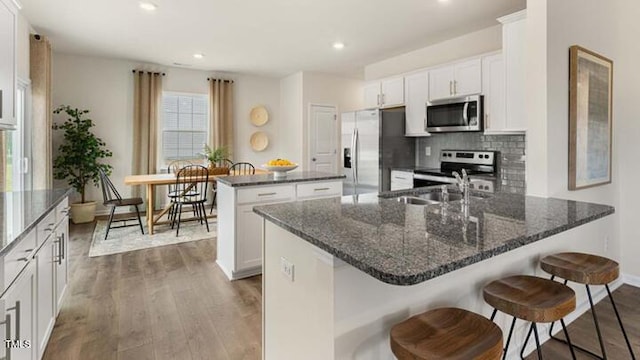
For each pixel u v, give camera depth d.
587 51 2.55
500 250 1.19
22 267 1.50
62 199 2.30
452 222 1.54
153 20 3.88
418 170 4.35
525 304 1.36
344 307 1.24
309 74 6.48
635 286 2.94
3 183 3.19
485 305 1.68
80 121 5.23
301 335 1.46
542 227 1.45
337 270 1.23
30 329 1.63
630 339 2.13
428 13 3.68
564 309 1.37
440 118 4.10
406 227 1.45
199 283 2.99
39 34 4.31
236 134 6.73
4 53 2.27
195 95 6.33
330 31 4.23
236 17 3.79
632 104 2.94
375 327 1.31
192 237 4.43
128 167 5.84
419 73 4.44
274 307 1.72
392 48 4.90
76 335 2.16
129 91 5.78
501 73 3.48
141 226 4.59
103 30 4.21
